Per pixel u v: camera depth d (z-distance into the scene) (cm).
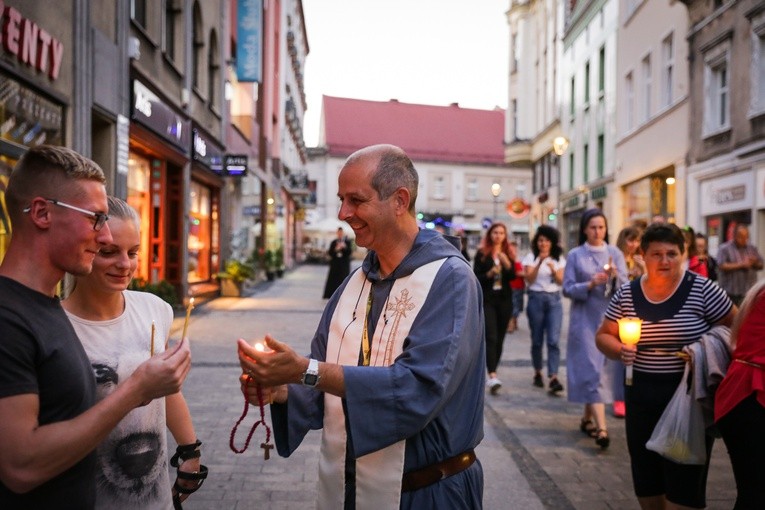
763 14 1319
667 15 1848
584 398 538
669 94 1891
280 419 218
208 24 1616
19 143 697
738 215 1464
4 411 147
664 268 351
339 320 224
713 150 1558
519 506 406
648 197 2033
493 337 721
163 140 1236
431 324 198
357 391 186
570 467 479
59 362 160
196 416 585
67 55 811
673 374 342
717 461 504
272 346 183
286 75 3538
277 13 3111
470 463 216
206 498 409
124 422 218
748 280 1020
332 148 5956
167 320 246
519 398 691
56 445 148
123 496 216
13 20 663
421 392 189
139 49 1098
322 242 5494
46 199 162
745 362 289
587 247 590
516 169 6244
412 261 211
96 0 906
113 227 215
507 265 736
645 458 351
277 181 3131
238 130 2084
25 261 164
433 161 6047
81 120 847
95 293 219
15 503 157
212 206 1889
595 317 556
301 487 430
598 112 2547
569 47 2972
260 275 2516
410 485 205
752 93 1368
